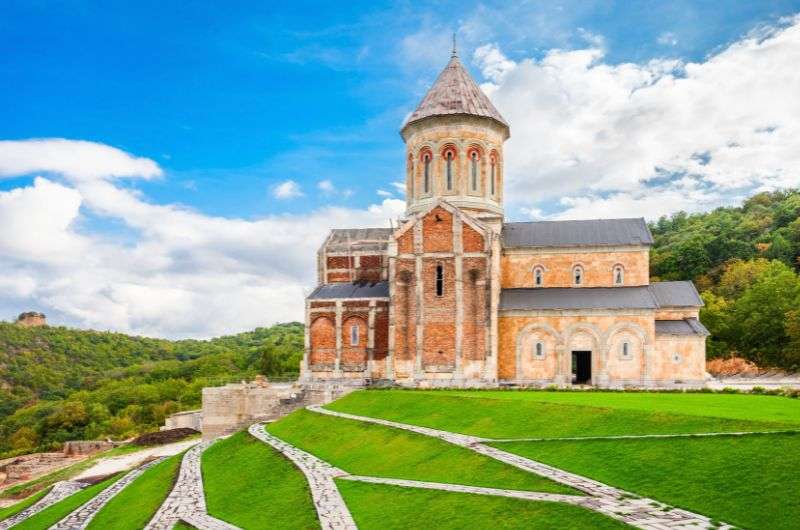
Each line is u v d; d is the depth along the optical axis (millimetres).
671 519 19875
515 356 65250
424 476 29953
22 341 193250
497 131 73000
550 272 70500
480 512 23516
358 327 69188
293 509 29000
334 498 29312
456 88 72562
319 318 70000
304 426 47281
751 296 99812
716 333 99750
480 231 65188
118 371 173750
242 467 39500
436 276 65750
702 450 24453
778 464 21859
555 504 22234
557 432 32344
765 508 19641
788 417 29141
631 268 69000
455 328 64688
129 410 117500
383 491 28812
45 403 138125
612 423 31375
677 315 67125
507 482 26047
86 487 48938
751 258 128125
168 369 162750
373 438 39125
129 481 43906
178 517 31047
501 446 31406
